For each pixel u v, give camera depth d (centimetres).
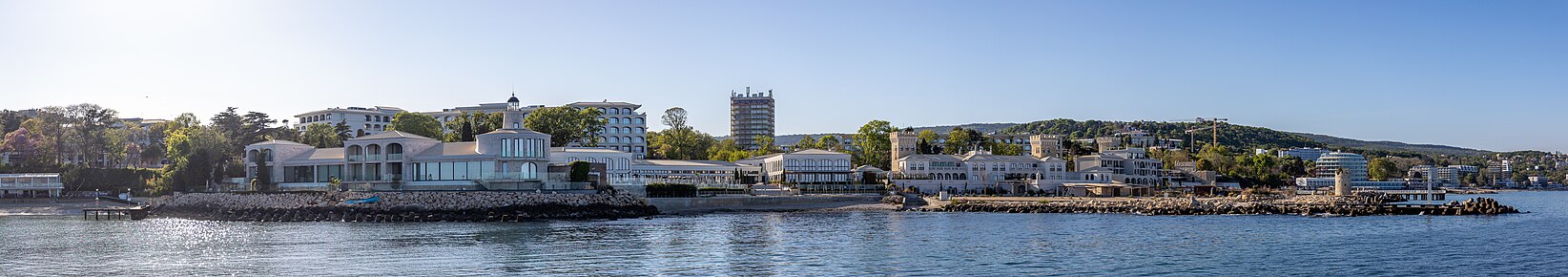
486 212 13600
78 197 17900
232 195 15000
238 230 11869
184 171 16750
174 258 9006
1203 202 15662
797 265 8544
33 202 17162
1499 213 15238
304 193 14625
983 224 12700
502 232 11394
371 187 14950
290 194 14562
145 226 12675
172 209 15425
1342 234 11212
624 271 8156
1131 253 9306
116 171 19538
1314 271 8238
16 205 16938
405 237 10788
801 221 13438
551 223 12962
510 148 15512
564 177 15475
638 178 19938
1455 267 8462
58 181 18400
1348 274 8112
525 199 14125
